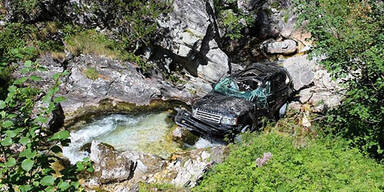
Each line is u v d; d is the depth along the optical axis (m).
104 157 8.33
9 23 12.37
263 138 8.46
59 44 12.80
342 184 6.36
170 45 13.80
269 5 18.92
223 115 9.62
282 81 11.36
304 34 17.52
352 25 8.44
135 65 13.34
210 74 14.45
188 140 10.15
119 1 13.43
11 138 2.86
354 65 7.34
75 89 12.02
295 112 11.05
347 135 8.12
